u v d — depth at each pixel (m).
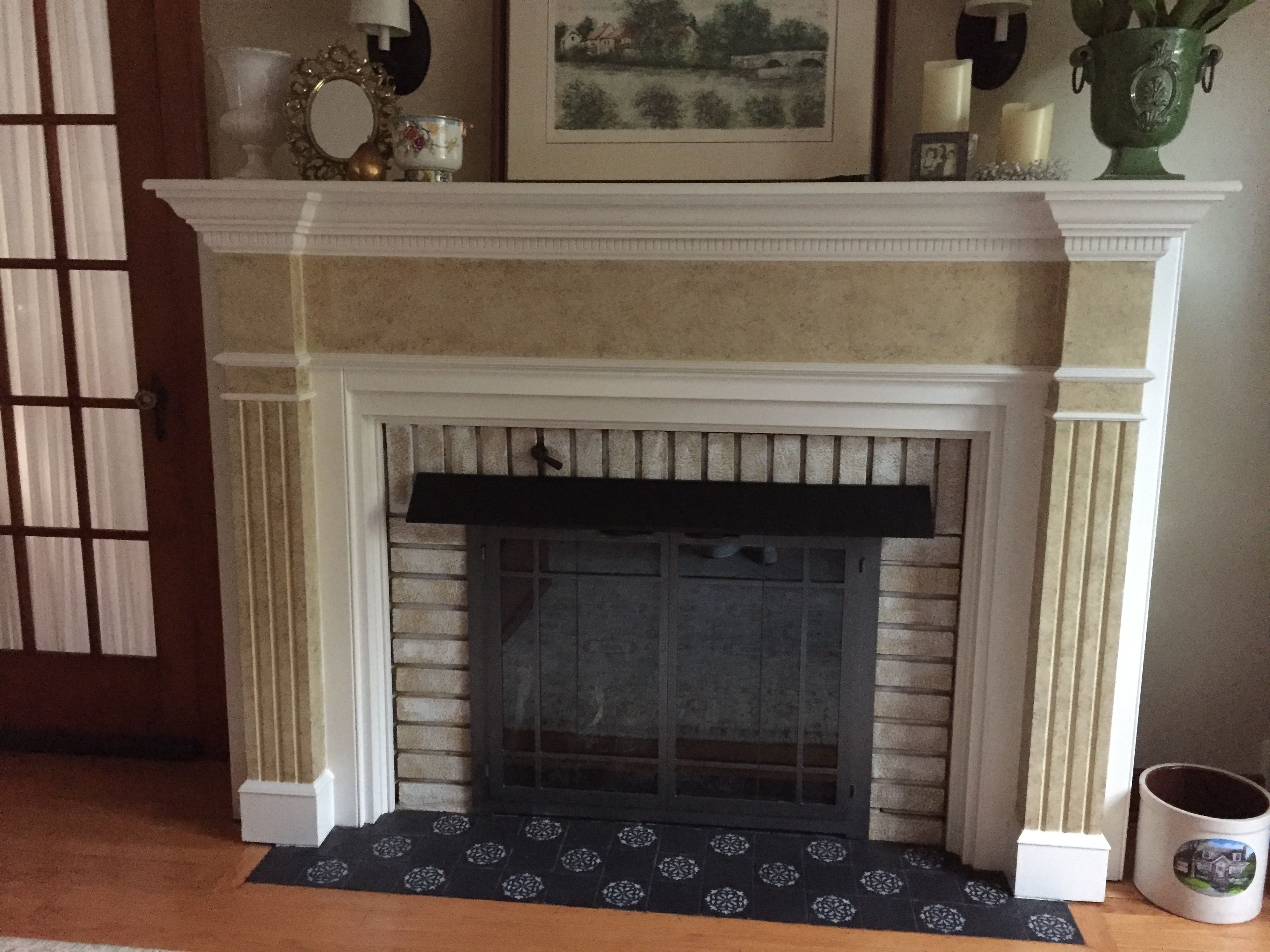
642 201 1.83
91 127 2.34
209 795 2.40
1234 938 1.89
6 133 2.37
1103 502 1.86
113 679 2.59
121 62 2.28
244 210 1.91
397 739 2.28
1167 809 1.95
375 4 2.04
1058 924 1.93
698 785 2.24
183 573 2.52
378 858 2.13
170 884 2.04
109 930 1.91
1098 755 1.96
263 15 2.24
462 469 2.13
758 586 2.12
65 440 2.50
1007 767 2.05
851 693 2.12
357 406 2.07
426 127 1.92
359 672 2.17
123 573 2.56
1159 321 1.83
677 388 1.98
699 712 2.21
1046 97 2.07
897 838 2.18
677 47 2.08
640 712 2.23
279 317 1.99
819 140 2.06
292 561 2.08
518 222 1.90
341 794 2.23
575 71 2.11
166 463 2.47
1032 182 1.71
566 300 1.96
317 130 2.00
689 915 1.95
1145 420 1.86
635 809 2.24
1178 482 2.21
